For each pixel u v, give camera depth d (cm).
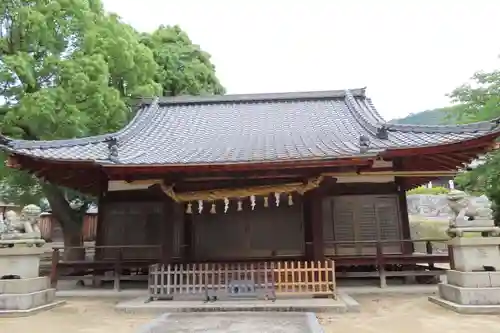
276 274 974
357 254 1204
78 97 1362
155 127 1474
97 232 1294
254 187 1048
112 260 1238
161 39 2670
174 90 2467
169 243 1116
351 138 1191
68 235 1845
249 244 1192
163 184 1056
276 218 1202
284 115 1561
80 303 1020
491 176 1519
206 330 688
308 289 954
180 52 2617
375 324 750
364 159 938
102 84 1387
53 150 1095
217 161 953
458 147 993
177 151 1140
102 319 832
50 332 721
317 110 1595
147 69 1727
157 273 981
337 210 1248
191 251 1198
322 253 1077
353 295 1067
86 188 1434
